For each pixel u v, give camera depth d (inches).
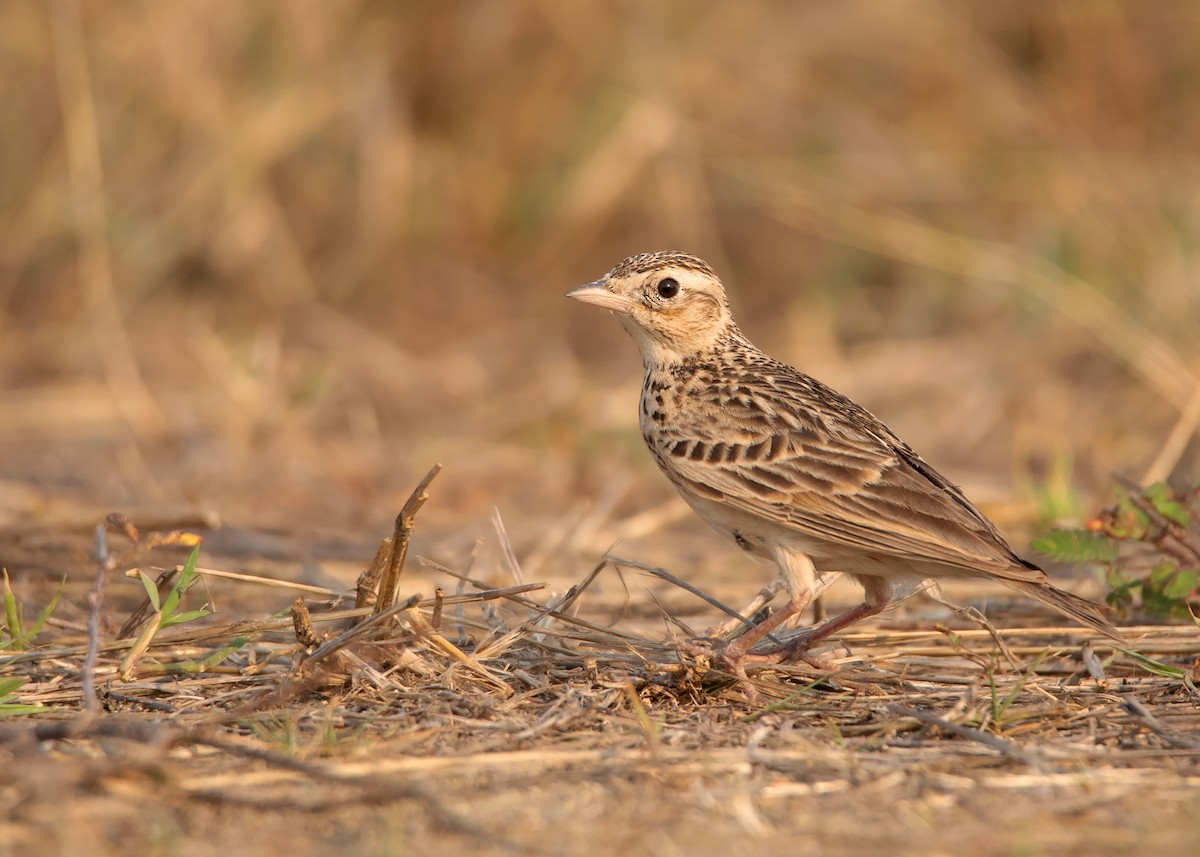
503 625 362.9
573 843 255.6
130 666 336.5
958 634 385.7
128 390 682.8
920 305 759.7
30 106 767.1
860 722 319.3
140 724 290.2
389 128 799.7
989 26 829.2
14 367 715.4
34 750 284.8
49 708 323.3
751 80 824.9
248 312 767.1
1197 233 715.4
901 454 363.3
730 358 398.9
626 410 662.5
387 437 649.6
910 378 697.6
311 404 665.6
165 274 775.7
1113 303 702.5
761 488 355.3
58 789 268.2
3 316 748.6
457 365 727.1
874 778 285.7
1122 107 802.2
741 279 805.9
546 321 780.6
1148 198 741.9
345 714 315.3
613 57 818.2
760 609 374.0
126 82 764.6
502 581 441.7
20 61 767.1
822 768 289.7
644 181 816.3
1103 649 369.7
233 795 271.1
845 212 778.8
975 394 677.3
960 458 626.2
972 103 809.5
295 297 779.4
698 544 523.8
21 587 429.1
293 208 795.4
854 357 725.3
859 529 345.1
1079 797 278.4
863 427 367.2
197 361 712.4
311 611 366.9
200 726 294.2
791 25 833.5
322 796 271.9
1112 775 288.5
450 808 270.4
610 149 807.7
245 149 770.8
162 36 766.5
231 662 354.6
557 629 367.6
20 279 759.7
